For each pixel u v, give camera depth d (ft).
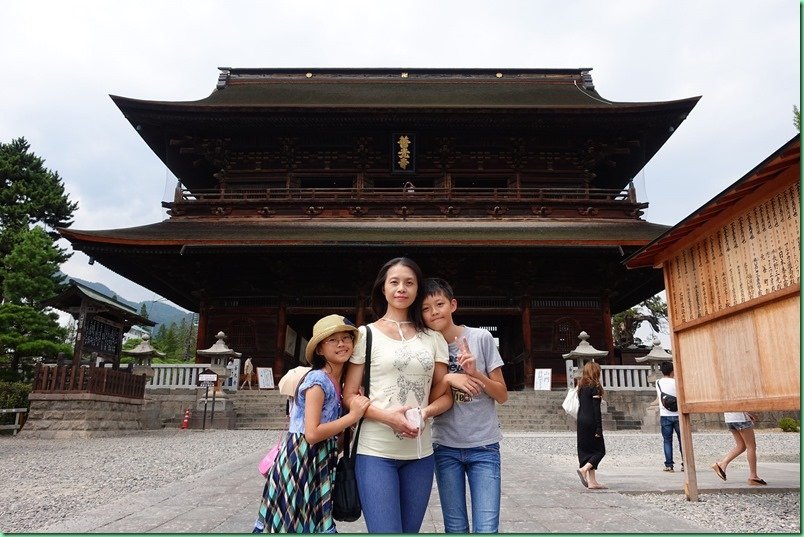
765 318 21.24
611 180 137.08
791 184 19.39
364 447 12.57
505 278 104.99
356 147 116.98
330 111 107.34
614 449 55.93
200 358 100.94
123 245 94.02
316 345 13.15
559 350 101.19
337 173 117.19
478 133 115.34
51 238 162.09
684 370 28.04
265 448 52.03
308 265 104.37
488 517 13.07
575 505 25.35
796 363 19.45
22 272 153.07
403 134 113.91
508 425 77.71
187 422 76.54
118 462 41.70
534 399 83.71
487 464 13.66
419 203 110.42
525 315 101.96
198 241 93.35
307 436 12.23
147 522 21.22
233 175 117.80
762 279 21.27
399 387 12.67
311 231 103.19
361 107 106.42
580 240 93.25
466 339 14.42
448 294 13.93
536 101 127.34
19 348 121.90
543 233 100.83
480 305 104.68
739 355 22.97
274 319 104.17
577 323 102.47
